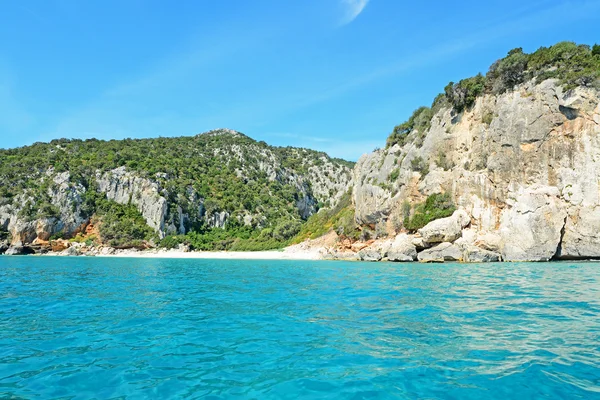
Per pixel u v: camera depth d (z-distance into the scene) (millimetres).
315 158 149125
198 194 98188
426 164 47188
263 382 7051
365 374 7328
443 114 47812
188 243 80625
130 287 20688
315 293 17609
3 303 15516
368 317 12062
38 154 99812
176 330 10773
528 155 38719
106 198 88250
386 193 50250
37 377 7379
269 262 46500
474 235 39750
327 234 62625
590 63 37750
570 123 37000
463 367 7535
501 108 41250
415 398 6293
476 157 42531
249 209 102312
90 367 7898
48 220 77250
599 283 19266
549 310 12492
